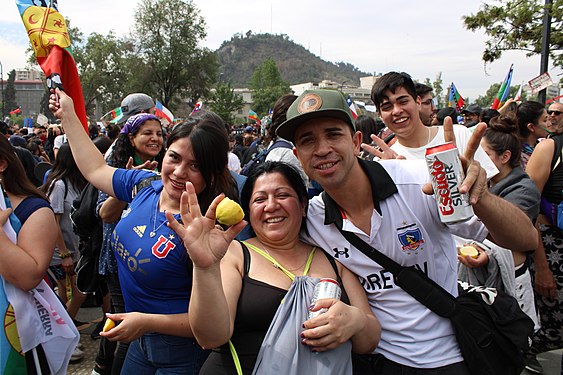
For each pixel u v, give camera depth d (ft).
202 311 5.05
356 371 6.47
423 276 6.23
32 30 8.38
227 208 4.95
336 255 6.50
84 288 11.25
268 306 5.79
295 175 6.59
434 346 6.17
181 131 6.86
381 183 6.16
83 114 8.80
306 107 5.75
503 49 39.27
